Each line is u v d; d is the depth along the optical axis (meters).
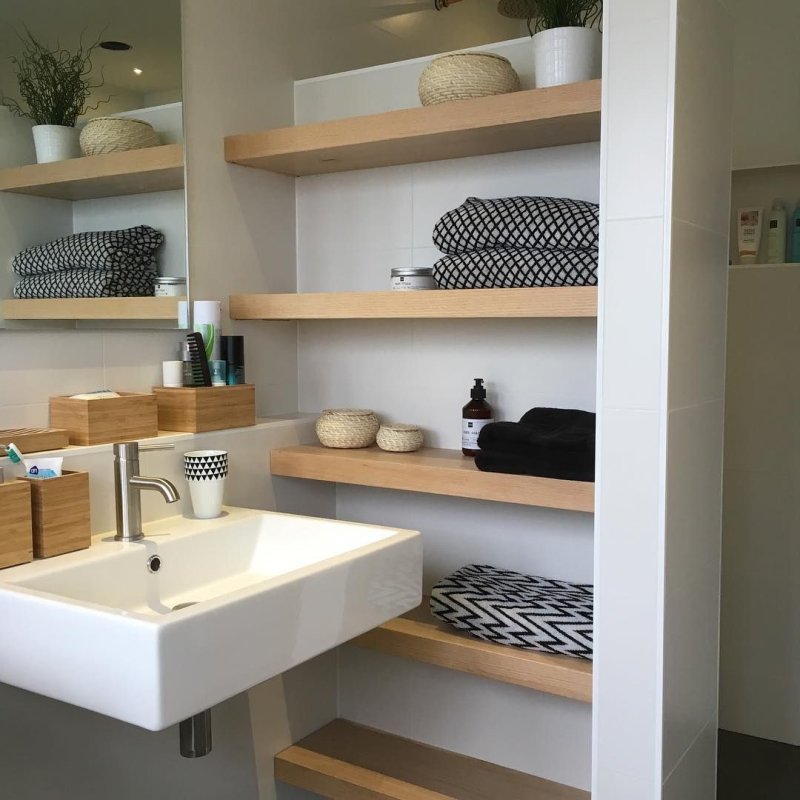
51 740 1.65
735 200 2.83
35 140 1.65
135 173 1.88
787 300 2.60
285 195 2.36
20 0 1.62
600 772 1.62
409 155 2.11
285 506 2.21
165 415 1.94
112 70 1.81
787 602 2.68
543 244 1.84
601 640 1.60
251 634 1.28
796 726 2.70
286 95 2.34
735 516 2.73
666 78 1.46
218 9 2.10
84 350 1.78
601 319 1.55
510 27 3.43
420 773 2.14
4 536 1.42
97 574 1.50
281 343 2.36
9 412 1.64
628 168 1.51
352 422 2.17
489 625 1.91
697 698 1.77
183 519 1.83
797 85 2.71
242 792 2.13
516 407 2.12
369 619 1.55
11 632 1.29
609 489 1.57
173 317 1.98
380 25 2.73
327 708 2.42
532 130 1.86
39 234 1.67
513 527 2.16
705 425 1.72
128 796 1.83
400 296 1.93
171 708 1.15
